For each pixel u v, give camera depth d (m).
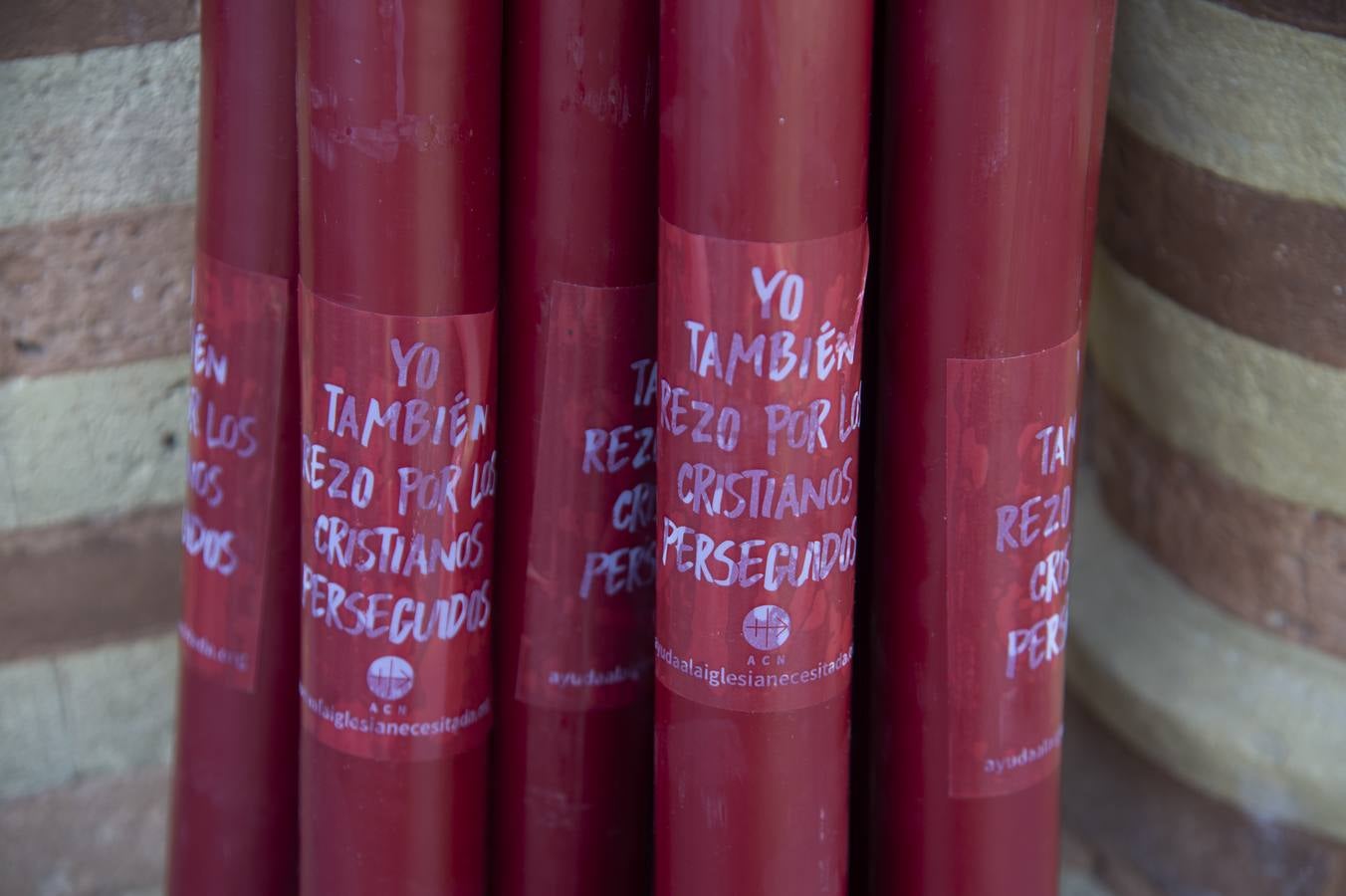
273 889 0.89
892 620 0.76
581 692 0.80
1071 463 0.75
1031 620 0.75
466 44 0.67
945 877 0.78
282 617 0.83
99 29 0.85
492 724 0.82
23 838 1.06
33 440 0.95
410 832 0.78
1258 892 0.98
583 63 0.69
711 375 0.66
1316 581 0.90
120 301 0.92
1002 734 0.76
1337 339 0.82
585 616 0.79
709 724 0.71
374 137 0.67
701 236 0.65
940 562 0.73
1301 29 0.75
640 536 0.79
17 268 0.89
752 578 0.69
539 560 0.78
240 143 0.75
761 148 0.63
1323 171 0.78
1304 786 0.93
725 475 0.67
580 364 0.74
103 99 0.87
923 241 0.68
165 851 1.07
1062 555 0.76
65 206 0.88
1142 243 0.89
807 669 0.71
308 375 0.72
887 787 0.79
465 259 0.70
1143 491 0.98
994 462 0.71
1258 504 0.91
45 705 1.03
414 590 0.74
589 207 0.71
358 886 0.79
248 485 0.81
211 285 0.78
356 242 0.68
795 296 0.65
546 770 0.82
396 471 0.72
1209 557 0.95
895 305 0.71
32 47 0.84
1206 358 0.88
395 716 0.76
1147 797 1.03
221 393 0.80
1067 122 0.67
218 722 0.85
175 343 0.95
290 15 0.73
